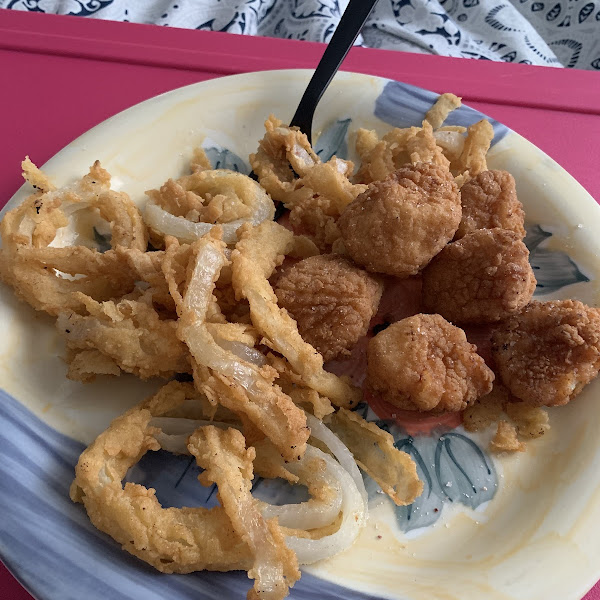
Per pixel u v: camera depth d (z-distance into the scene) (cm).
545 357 23
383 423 23
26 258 23
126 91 32
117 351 22
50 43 33
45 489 19
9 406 21
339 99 30
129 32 35
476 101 34
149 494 19
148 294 23
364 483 22
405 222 23
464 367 23
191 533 19
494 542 20
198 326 21
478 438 23
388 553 20
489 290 24
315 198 27
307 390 22
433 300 25
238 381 21
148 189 28
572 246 26
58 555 18
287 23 46
